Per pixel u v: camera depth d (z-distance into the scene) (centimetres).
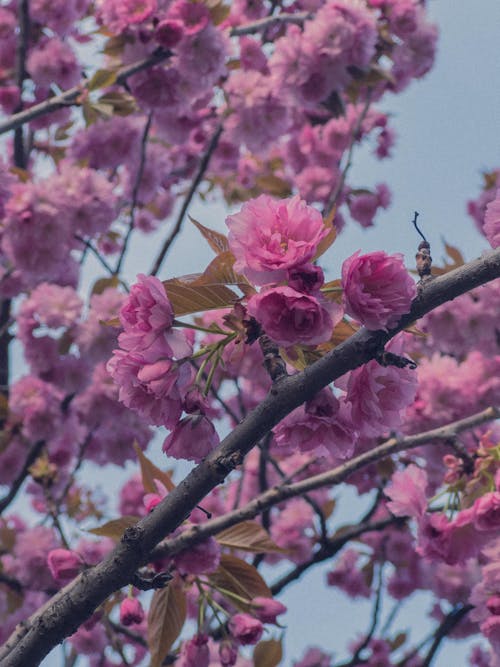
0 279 1055
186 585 504
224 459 298
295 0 1090
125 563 308
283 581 837
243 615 514
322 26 949
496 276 298
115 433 1092
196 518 586
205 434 314
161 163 1199
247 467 1059
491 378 795
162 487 470
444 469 793
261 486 889
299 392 302
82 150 1131
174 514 303
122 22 896
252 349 815
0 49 1086
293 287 296
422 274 313
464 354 969
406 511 538
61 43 1041
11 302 1082
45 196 945
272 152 1340
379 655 939
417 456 812
